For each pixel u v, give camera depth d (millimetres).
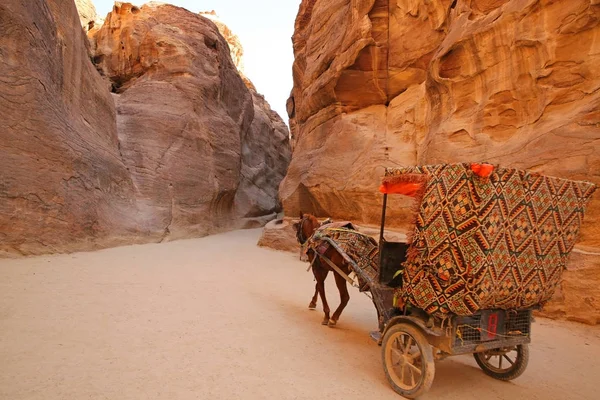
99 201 12484
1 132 9227
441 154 9562
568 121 6953
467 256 3354
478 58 9070
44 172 10070
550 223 3625
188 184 19016
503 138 8422
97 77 15648
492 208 3260
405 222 11039
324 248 5914
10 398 3049
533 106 7965
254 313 6199
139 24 23484
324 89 15203
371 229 11781
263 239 16250
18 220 9102
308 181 15297
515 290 3596
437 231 3545
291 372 4059
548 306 6449
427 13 12047
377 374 4223
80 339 4410
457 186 3389
